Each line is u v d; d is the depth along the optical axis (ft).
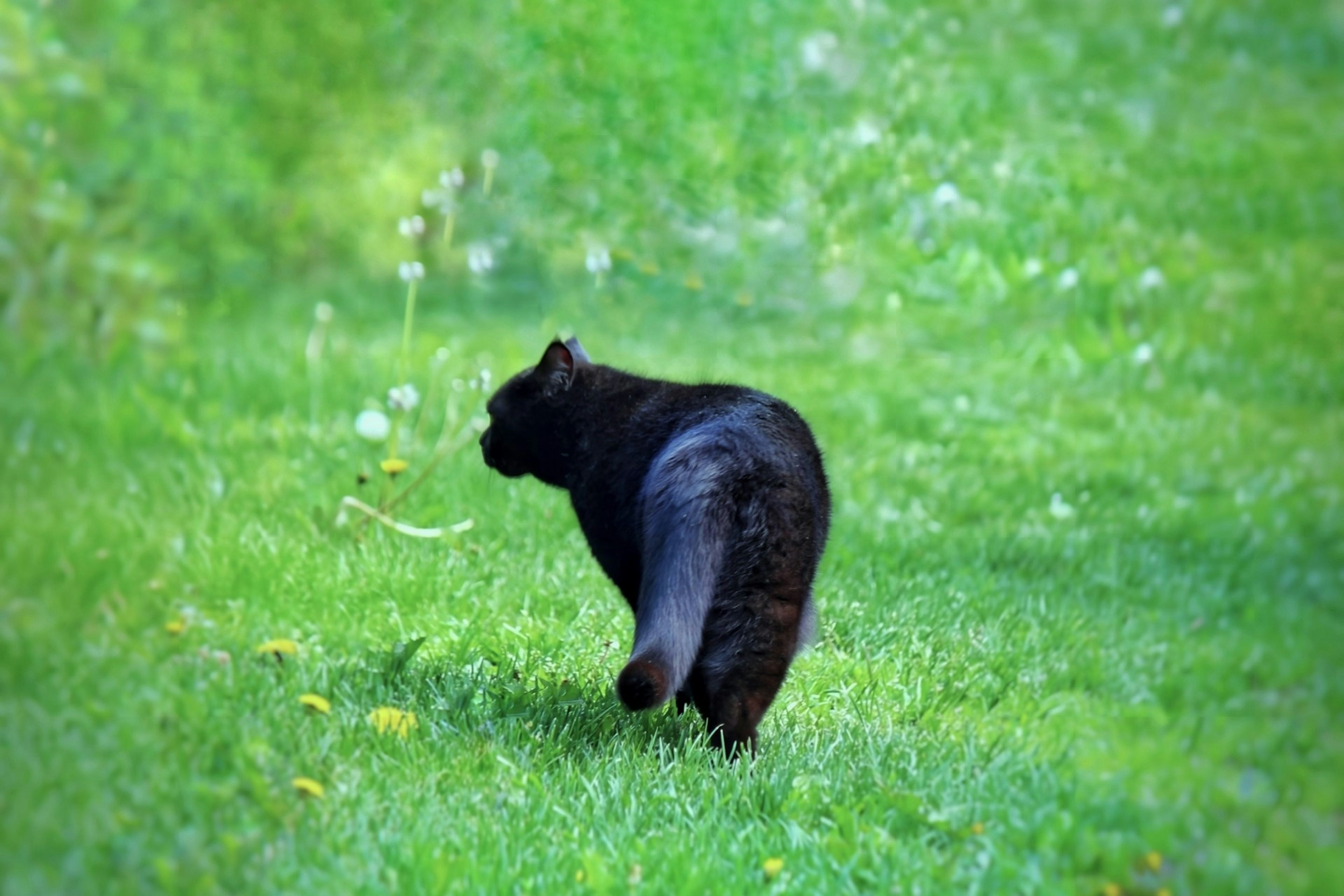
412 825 20.95
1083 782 23.40
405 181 61.62
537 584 33.86
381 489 37.68
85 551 28.27
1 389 38.19
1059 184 74.38
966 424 52.60
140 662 24.14
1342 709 29.58
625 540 27.04
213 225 55.36
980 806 22.47
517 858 20.49
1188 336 61.93
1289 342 61.41
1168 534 42.16
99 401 38.70
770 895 20.11
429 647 29.32
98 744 21.12
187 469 36.63
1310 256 70.18
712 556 24.12
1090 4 101.45
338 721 23.94
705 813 22.49
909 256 68.69
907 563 39.09
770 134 72.59
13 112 40.52
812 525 25.12
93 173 47.57
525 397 28.81
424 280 62.80
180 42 56.85
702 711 24.89
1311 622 35.53
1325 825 22.86
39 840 18.66
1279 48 99.40
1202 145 82.38
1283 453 49.60
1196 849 21.36
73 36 51.13
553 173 67.97
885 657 31.86
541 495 40.83
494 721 25.53
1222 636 34.42
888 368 59.26
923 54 86.17
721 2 74.33
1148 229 72.08
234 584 30.50
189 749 21.76
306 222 59.93
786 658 24.76
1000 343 62.34
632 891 19.76
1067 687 31.07
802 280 67.05
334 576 32.04
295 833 20.26
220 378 45.73
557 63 69.62
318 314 50.65
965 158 75.41
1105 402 55.42
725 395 26.78
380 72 65.00
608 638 30.99
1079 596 37.01
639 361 56.90
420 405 46.34
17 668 23.02
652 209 68.28
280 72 61.05
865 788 23.56
